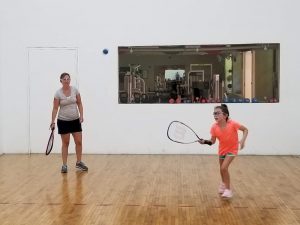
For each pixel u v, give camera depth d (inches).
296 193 266.8
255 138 402.0
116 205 242.7
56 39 406.0
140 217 221.5
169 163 363.3
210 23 400.2
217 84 403.5
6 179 306.2
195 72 404.8
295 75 397.4
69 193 268.1
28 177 312.3
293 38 395.9
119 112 408.2
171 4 400.8
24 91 409.7
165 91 406.9
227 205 242.4
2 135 410.6
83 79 407.2
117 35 404.5
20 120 411.5
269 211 231.1
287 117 399.5
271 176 314.2
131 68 407.2
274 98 401.7
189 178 308.3
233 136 255.9
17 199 255.1
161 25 402.6
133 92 408.2
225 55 402.3
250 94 402.9
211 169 338.6
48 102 410.0
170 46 403.9
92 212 229.9
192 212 229.8
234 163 363.6
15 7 405.1
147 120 407.2
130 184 291.0
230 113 402.6
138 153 408.5
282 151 401.1
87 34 405.1
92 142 409.4
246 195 263.0
